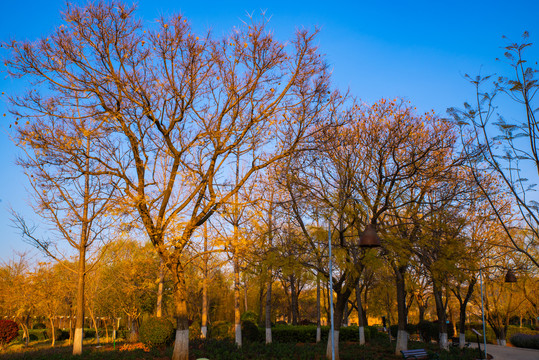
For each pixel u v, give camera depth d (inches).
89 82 601.9
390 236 693.3
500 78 281.3
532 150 273.0
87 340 1621.6
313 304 2107.5
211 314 1867.6
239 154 676.1
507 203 928.3
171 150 653.9
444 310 970.1
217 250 668.1
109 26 594.2
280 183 768.3
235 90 653.9
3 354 823.1
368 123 762.2
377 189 721.0
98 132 649.0
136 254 1251.8
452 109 295.6
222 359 704.4
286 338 1155.9
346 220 732.7
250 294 1900.8
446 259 708.7
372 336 1349.7
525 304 1529.3
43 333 1929.1
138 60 624.1
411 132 749.3
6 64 582.6
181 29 611.8
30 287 1291.8
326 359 729.6
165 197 654.5
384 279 963.3
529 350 1197.7
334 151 738.2
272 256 682.2
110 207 614.5
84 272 818.2
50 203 764.6
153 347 864.9
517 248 273.4
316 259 730.8
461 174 839.1
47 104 616.7
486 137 287.4
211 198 659.4
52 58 600.7
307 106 663.8
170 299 1482.5
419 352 746.2
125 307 1307.8
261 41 633.0
